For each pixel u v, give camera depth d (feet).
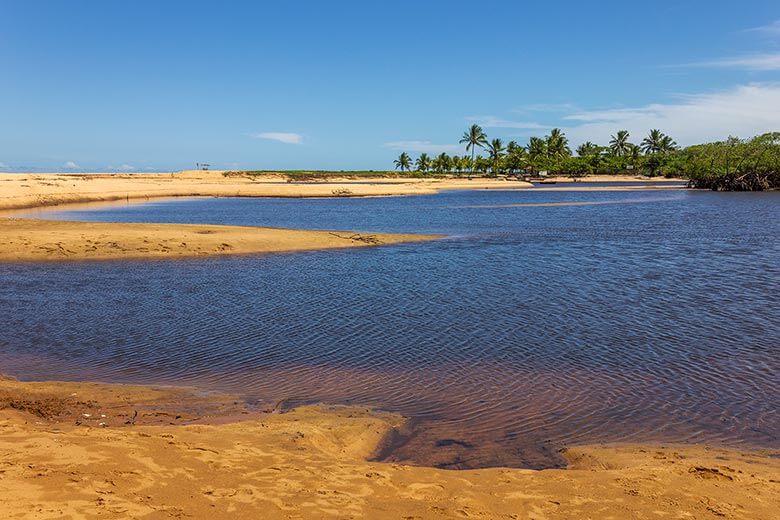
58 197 227.20
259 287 70.69
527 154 611.06
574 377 40.19
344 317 56.39
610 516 21.66
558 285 72.74
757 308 60.39
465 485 24.08
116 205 223.30
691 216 182.60
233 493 21.66
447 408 34.99
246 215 185.16
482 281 75.20
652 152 648.38
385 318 56.08
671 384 38.81
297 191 300.20
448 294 67.05
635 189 393.50
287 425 30.81
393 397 36.70
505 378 40.04
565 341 48.60
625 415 33.99
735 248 109.19
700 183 371.15
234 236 109.40
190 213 190.08
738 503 22.89
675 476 25.44
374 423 32.09
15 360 43.34
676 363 43.04
